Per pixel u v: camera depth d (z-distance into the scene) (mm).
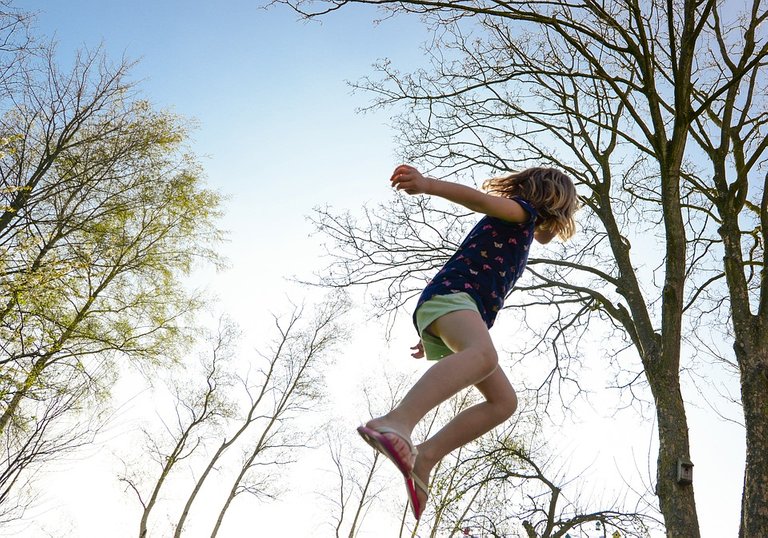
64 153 12766
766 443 6656
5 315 9672
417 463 1877
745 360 7219
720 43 8844
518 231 2098
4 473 6035
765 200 8008
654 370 7703
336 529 17547
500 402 2000
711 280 9406
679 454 7105
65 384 8984
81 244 12656
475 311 1925
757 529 6324
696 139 8766
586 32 7332
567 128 9820
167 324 14039
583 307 9648
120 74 12727
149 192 14109
